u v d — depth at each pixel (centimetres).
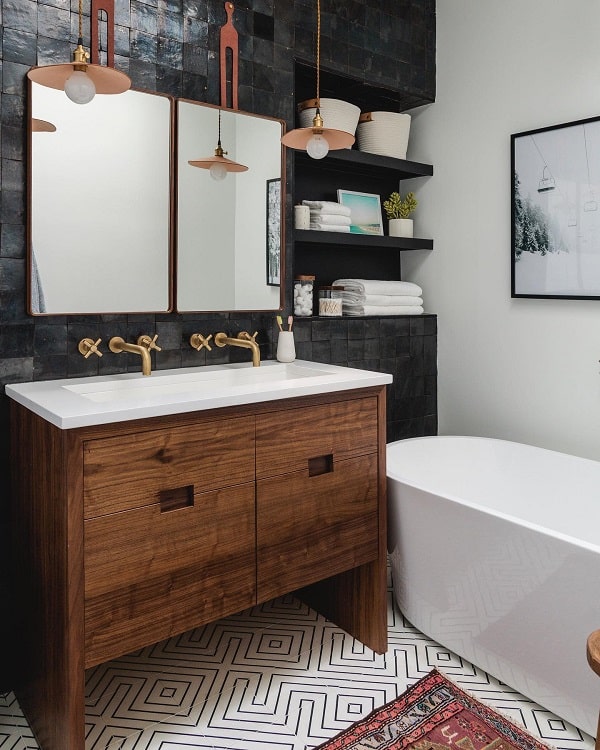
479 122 289
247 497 175
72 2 193
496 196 284
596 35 245
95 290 202
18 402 175
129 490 153
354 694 188
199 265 226
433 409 318
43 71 163
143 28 208
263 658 208
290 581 186
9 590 192
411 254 327
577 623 163
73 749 148
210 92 226
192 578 165
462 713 178
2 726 179
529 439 280
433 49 306
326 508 193
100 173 201
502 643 186
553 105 260
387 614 223
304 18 255
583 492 239
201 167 224
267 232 245
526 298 273
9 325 188
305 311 270
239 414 171
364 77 278
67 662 146
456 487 278
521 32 271
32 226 188
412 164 303
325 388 187
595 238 247
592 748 164
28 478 169
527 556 174
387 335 296
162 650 214
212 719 178
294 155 266
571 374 262
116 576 152
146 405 153
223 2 228
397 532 218
